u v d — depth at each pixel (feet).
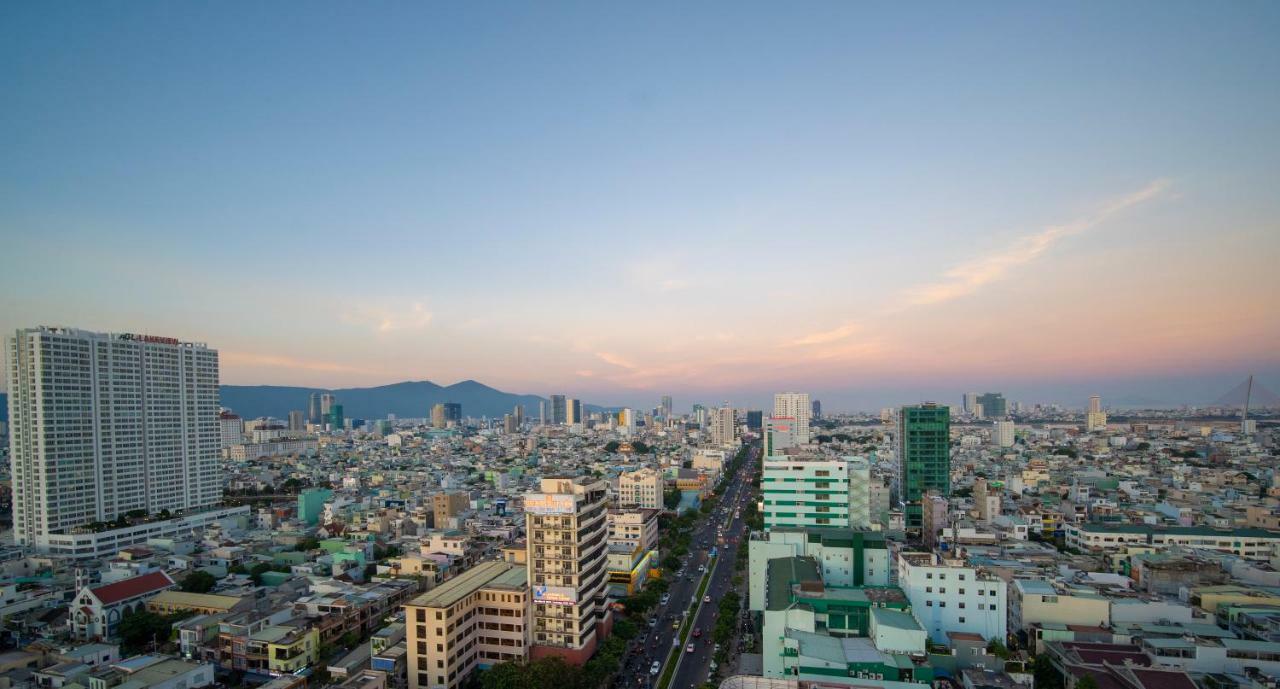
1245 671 572.92
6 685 596.29
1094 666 566.36
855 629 638.94
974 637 621.31
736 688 480.64
